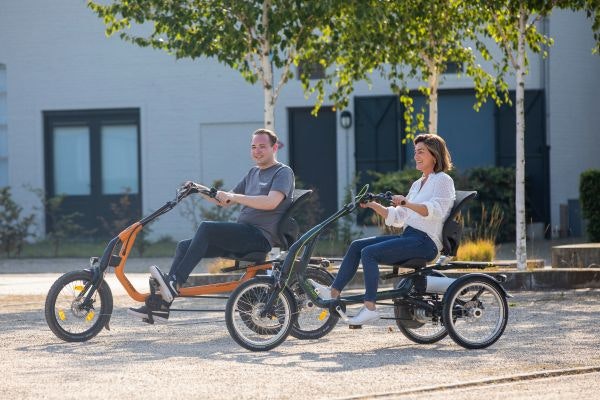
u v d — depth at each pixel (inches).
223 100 1948.8
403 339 721.6
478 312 674.2
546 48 1886.1
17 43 1996.8
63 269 1465.3
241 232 721.6
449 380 557.9
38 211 2000.5
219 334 756.0
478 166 1802.4
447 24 1240.2
